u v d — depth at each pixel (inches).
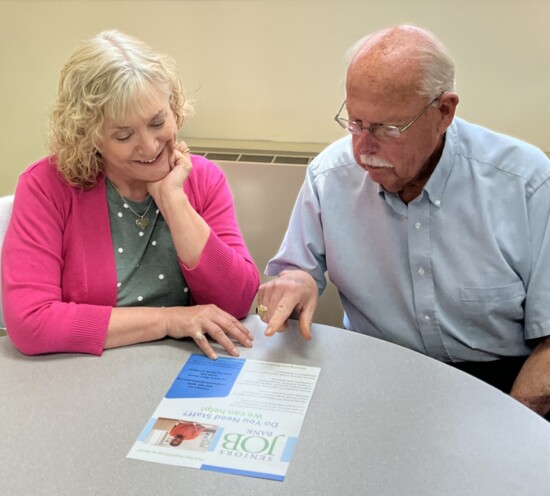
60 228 53.2
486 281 55.0
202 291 53.7
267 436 39.6
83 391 44.3
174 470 37.1
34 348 48.4
